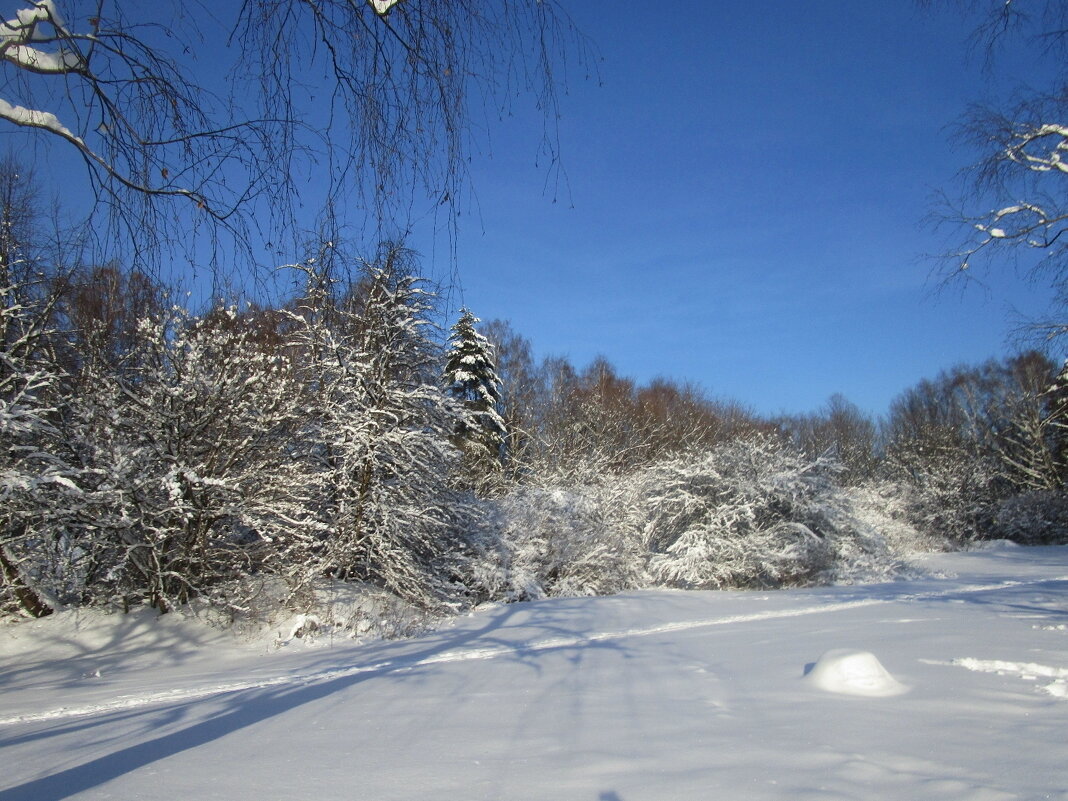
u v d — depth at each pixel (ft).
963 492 122.72
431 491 51.90
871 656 19.67
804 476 68.08
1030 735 14.19
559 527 60.59
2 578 39.45
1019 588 52.80
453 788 12.51
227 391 41.63
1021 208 35.65
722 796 11.39
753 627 35.47
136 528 39.96
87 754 16.69
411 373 53.78
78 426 39.81
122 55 12.10
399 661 30.78
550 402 124.26
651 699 19.29
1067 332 37.76
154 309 37.96
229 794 12.75
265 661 34.37
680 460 71.92
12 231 30.12
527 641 35.35
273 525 41.93
